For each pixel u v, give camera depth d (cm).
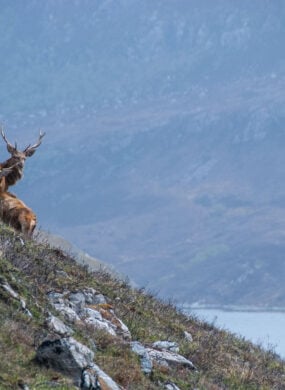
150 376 6206
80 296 7062
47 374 5512
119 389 5656
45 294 6700
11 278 6450
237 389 6881
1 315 5953
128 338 6781
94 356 6028
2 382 5275
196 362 7000
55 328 6122
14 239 7469
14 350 5631
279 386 7400
